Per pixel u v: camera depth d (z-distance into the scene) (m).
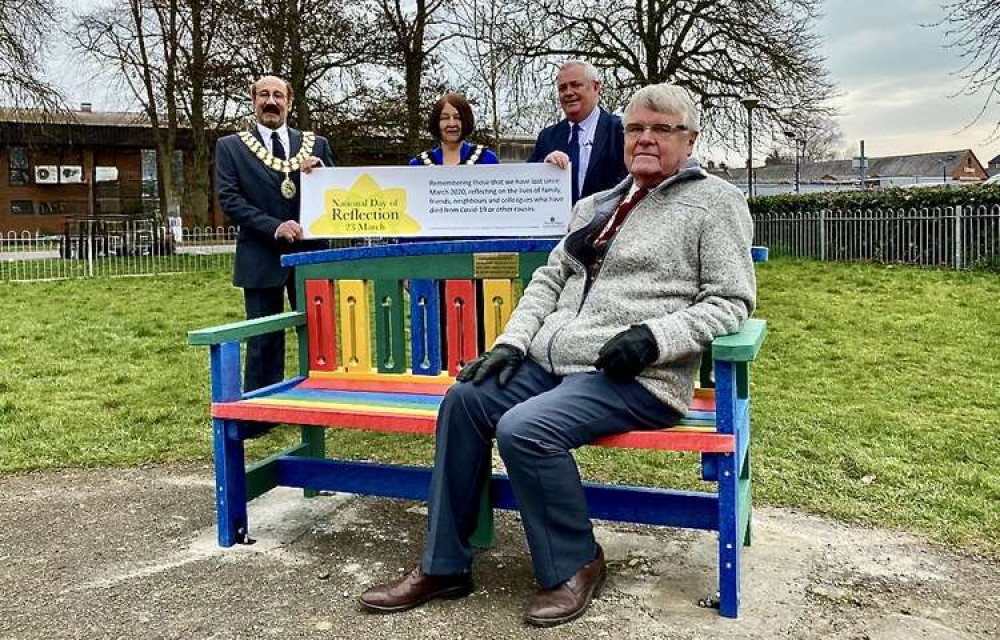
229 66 19.19
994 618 2.51
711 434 2.48
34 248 23.58
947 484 3.71
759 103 18.72
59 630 2.50
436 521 2.62
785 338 7.45
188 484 3.98
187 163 30.22
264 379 4.70
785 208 18.17
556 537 2.50
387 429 2.82
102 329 9.23
